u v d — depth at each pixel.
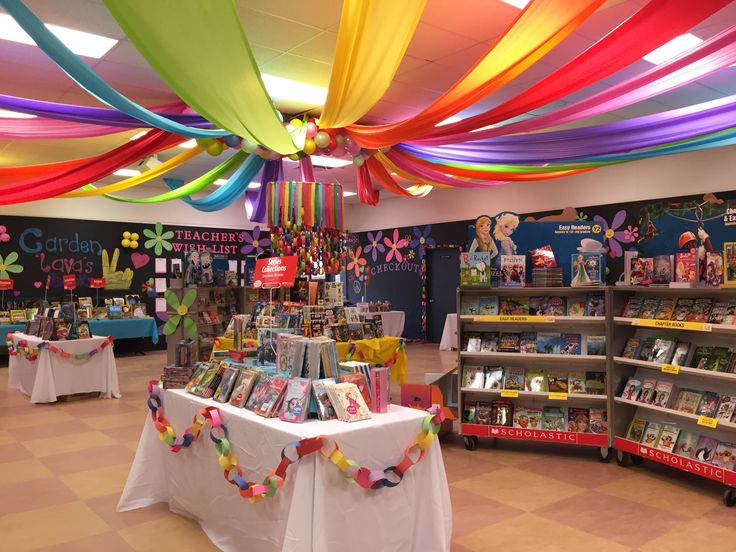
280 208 6.49
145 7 2.85
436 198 14.00
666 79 4.49
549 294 5.58
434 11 4.99
